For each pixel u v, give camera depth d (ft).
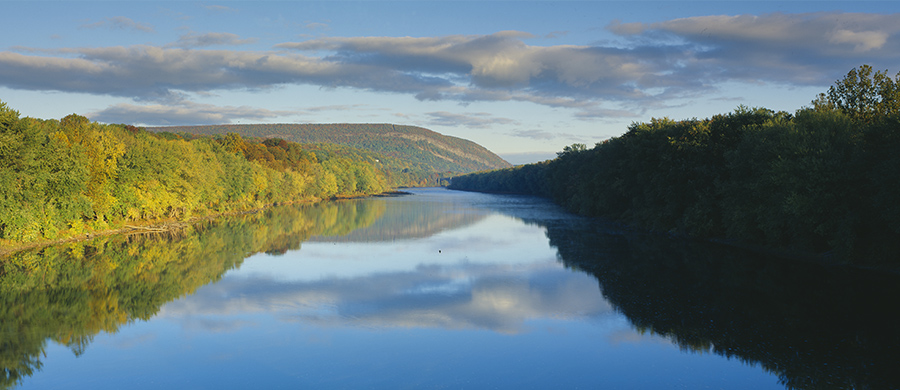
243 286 130.11
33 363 79.36
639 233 245.04
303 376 74.90
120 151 246.27
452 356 82.79
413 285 131.75
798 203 148.15
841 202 148.25
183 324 98.22
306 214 376.07
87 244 203.10
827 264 153.69
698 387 71.92
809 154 153.99
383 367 78.13
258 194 446.60
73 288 127.44
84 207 215.10
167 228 266.57
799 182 152.56
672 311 107.14
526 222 308.40
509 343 88.53
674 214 232.94
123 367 77.92
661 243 207.41
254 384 72.23
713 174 210.18
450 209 433.48
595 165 334.24
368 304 112.88
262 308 109.40
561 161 493.36
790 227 168.25
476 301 115.55
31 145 186.50
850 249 144.15
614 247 197.57
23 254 176.65
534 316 104.06
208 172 339.36
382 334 92.79
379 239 228.43
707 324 98.37
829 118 163.53
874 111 172.76
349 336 91.76
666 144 234.38
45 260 166.71
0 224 181.68
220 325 97.60
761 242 188.14
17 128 181.27
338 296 119.96
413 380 73.67
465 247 201.57
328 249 196.65
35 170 187.83
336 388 70.95
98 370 76.79
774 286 127.65
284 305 111.86
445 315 104.73
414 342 88.79
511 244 209.26
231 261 167.53
